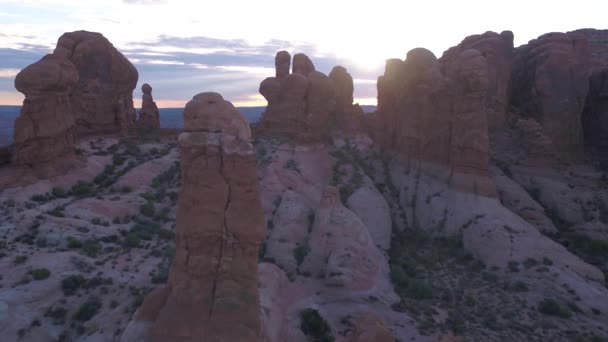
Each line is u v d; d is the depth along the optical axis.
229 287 19.94
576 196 53.53
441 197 48.09
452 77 48.97
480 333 30.84
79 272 27.89
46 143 37.88
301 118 53.72
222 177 20.03
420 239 46.19
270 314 26.31
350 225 37.97
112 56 50.16
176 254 20.86
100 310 25.48
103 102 49.69
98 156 45.41
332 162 52.47
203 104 20.42
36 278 26.36
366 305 32.28
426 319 32.06
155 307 21.59
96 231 33.00
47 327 23.92
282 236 38.16
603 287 37.22
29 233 30.84
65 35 47.72
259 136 53.88
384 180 53.94
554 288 35.78
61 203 35.44
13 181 35.38
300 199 43.28
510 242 40.62
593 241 45.59
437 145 50.69
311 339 27.98
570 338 30.75
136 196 40.00
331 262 34.94
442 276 39.34
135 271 29.47
